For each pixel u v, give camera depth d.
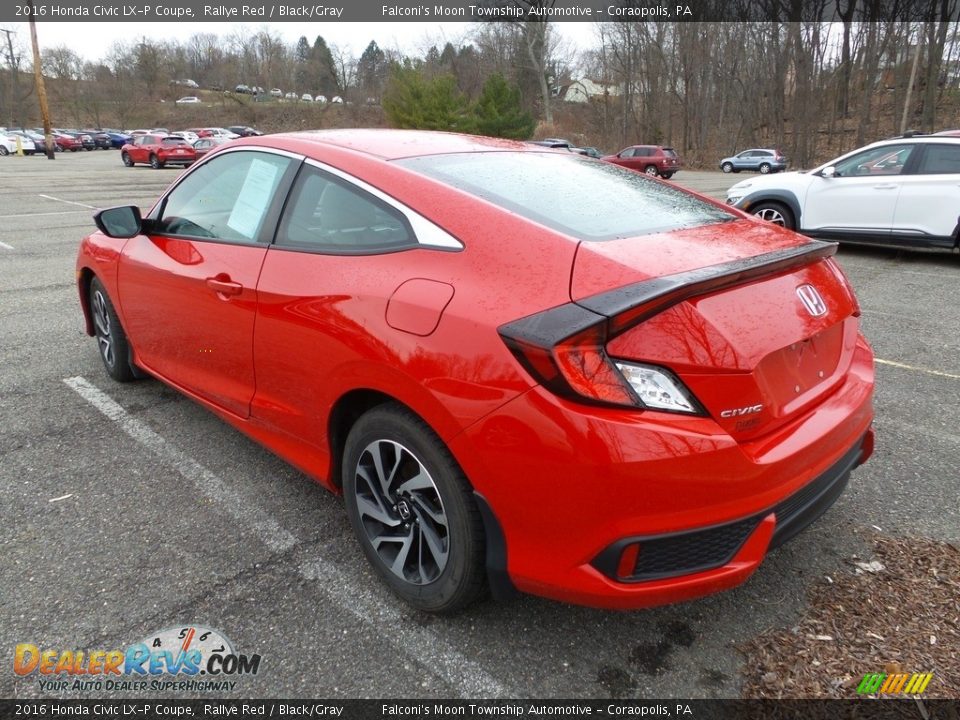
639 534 1.79
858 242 9.02
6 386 4.27
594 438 1.73
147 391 4.23
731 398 1.85
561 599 1.96
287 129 74.06
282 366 2.61
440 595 2.21
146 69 81.56
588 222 2.24
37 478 3.18
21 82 78.00
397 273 2.20
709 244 2.19
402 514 2.30
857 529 2.81
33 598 2.39
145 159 30.92
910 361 4.91
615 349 1.77
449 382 1.95
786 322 2.05
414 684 2.06
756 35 47.97
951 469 3.30
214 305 2.91
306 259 2.53
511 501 1.91
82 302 4.44
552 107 67.56
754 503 1.89
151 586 2.46
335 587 2.47
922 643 2.20
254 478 3.22
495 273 2.00
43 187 19.62
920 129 44.16
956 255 9.41
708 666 2.13
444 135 3.12
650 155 35.16
